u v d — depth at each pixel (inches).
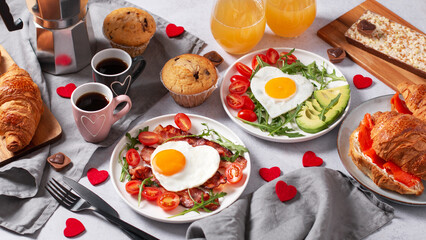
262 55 50.7
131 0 55.1
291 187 43.8
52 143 46.1
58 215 43.5
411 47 51.3
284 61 50.4
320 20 54.4
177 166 43.5
